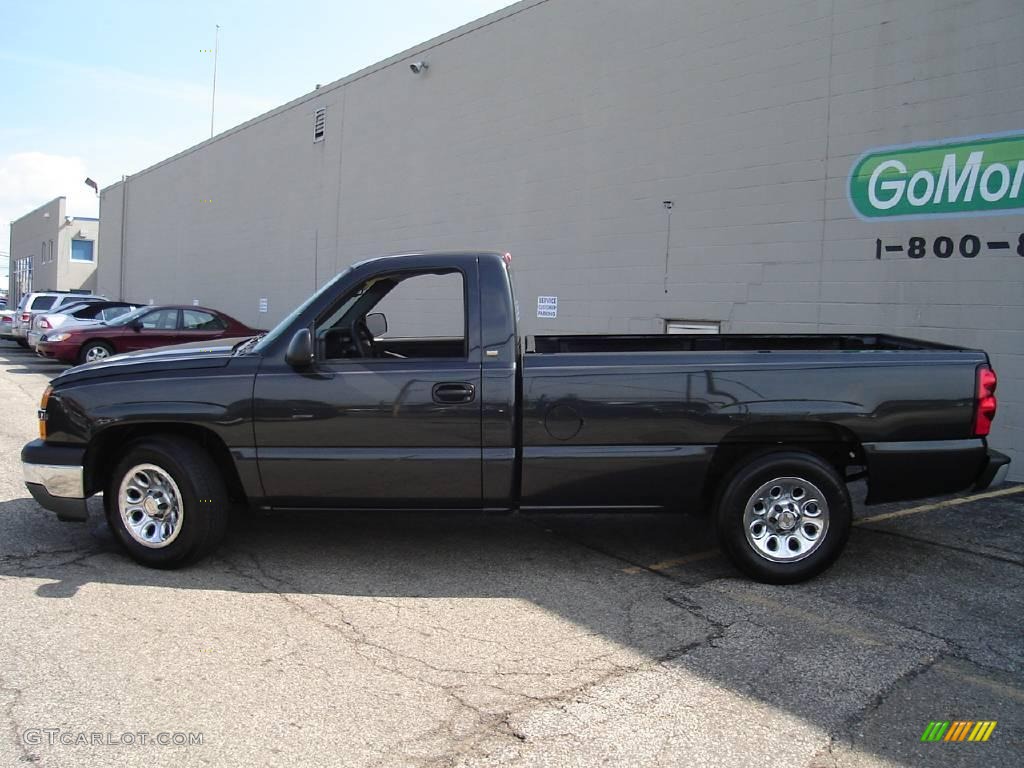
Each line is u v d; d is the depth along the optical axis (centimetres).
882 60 849
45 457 503
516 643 402
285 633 408
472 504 496
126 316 1677
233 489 525
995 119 775
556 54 1209
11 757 293
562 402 482
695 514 518
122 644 390
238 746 304
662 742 312
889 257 850
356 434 485
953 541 584
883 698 351
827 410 478
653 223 1072
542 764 296
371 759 296
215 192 2391
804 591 480
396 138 1562
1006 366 777
